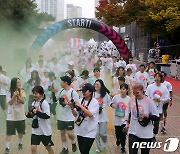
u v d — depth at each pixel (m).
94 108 7.64
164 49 45.22
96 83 9.69
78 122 7.68
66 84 9.43
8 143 9.52
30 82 12.53
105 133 9.88
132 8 36.81
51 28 23.78
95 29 24.14
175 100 20.64
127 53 24.47
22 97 9.45
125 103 9.73
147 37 49.09
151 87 10.89
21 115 9.55
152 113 7.43
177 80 31.20
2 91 14.13
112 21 37.62
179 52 39.59
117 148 10.34
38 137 8.09
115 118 9.88
